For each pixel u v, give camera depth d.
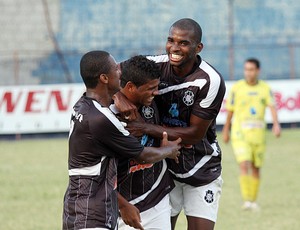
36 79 48.94
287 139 38.78
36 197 22.83
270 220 18.86
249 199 20.67
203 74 11.67
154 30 52.62
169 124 12.04
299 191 23.36
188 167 12.32
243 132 21.86
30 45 51.78
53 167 29.66
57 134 42.34
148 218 11.76
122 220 11.48
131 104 11.03
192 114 11.77
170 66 11.80
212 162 12.56
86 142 9.98
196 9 53.56
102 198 10.01
